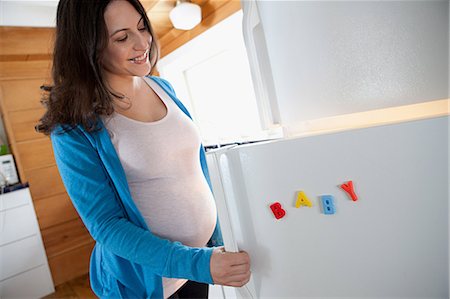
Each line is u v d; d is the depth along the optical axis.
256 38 0.67
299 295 0.67
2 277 2.21
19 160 2.33
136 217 0.70
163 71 2.47
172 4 1.85
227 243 0.71
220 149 0.69
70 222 2.54
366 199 0.57
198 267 0.59
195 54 2.19
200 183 0.87
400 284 0.58
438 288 0.55
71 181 0.65
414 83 0.52
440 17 0.49
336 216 0.60
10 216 2.25
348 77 0.56
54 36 0.69
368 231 0.58
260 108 0.69
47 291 2.39
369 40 0.53
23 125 2.36
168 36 2.31
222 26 1.87
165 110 0.85
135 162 0.73
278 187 0.64
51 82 0.78
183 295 0.93
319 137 0.58
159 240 0.63
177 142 0.79
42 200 2.42
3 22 1.99
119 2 0.65
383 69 0.53
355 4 0.53
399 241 0.56
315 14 0.57
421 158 0.52
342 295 0.62
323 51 0.58
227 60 2.08
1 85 2.27
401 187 0.54
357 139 0.56
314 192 0.60
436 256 0.54
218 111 2.28
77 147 0.65
